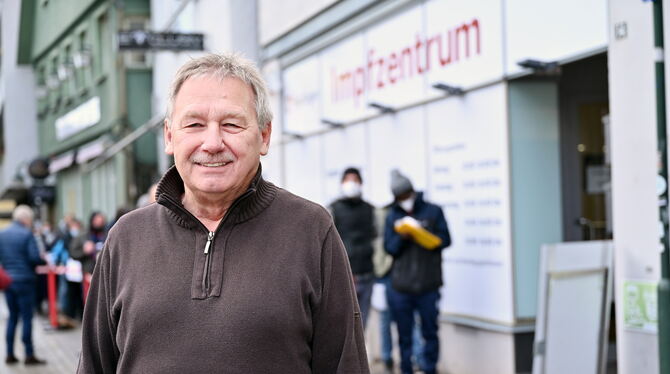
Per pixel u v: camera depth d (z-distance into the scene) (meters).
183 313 2.46
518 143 7.38
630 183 5.54
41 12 31.31
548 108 7.44
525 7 7.05
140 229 2.60
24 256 10.43
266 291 2.45
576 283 5.68
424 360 7.60
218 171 2.51
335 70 10.85
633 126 5.50
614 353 7.79
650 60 5.37
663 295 4.85
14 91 34.41
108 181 24.02
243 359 2.41
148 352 2.47
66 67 26.81
